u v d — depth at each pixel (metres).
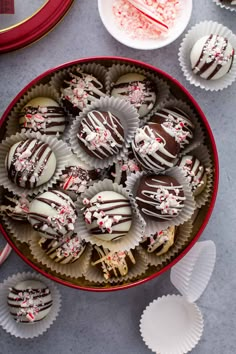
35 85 0.53
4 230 0.53
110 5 0.57
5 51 0.57
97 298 0.60
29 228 0.54
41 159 0.51
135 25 0.57
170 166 0.52
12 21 0.56
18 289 0.55
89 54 0.58
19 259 0.58
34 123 0.53
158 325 0.59
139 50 0.58
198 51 0.55
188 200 0.53
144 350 0.60
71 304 0.59
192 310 0.59
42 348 0.59
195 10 0.58
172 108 0.55
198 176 0.54
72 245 0.53
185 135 0.53
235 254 0.59
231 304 0.60
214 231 0.59
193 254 0.56
